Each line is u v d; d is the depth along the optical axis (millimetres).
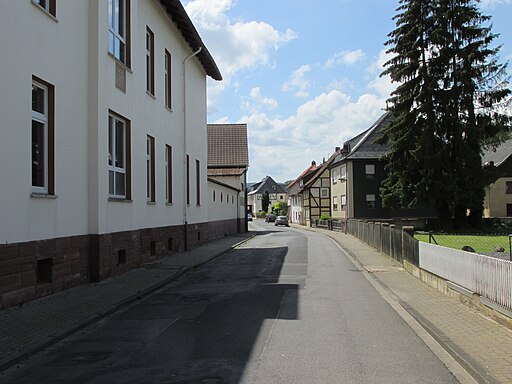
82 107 11586
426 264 12039
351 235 37406
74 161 11180
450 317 8148
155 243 17609
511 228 39875
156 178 17750
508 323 7102
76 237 11203
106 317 8602
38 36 9695
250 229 58188
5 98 8547
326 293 11156
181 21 19969
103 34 12266
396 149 39031
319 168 77625
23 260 9016
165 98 19406
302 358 6043
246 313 8875
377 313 8898
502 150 61812
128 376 5379
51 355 6281
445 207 39781
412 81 38719
